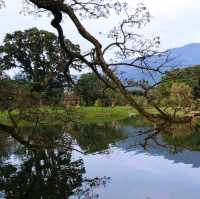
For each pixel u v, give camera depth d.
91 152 48.94
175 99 9.27
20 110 14.09
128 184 33.38
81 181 34.62
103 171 39.06
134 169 40.12
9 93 14.08
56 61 12.38
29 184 33.62
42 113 14.76
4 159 45.03
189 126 9.23
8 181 34.81
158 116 9.19
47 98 14.76
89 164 42.50
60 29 10.04
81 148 51.25
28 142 12.56
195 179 35.12
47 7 9.56
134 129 73.12
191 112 9.21
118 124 82.19
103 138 60.00
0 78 14.82
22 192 31.14
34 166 41.12
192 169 39.66
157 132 9.30
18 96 14.00
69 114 15.32
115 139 59.62
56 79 12.84
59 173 37.78
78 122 15.51
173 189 31.55
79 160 44.59
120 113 92.12
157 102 9.29
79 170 39.47
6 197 29.84
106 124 81.50
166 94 9.34
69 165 41.59
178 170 39.38
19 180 35.03
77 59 11.09
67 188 32.16
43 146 12.62
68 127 15.26
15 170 39.31
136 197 29.36
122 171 39.03
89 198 29.16
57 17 9.80
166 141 49.53
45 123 14.59
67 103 15.38
